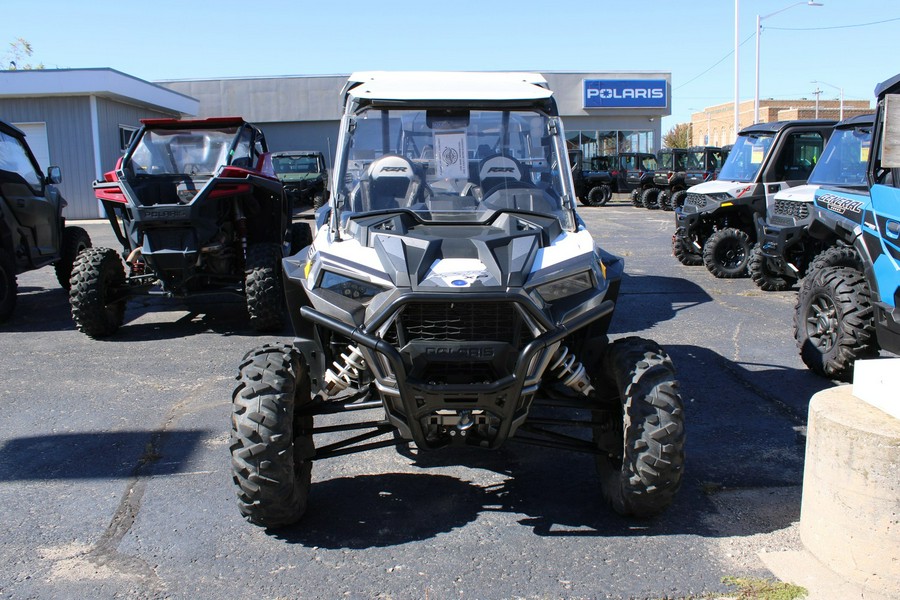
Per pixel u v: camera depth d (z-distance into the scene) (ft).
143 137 28.76
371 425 13.48
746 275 37.91
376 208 14.57
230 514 13.28
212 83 114.62
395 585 11.03
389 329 11.50
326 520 13.01
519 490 14.14
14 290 28.58
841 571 11.03
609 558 11.71
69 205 76.33
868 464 10.58
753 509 13.32
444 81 15.70
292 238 32.42
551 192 14.82
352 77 16.29
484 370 11.46
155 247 24.84
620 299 32.35
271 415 11.60
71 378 21.25
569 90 122.52
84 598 10.78
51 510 13.46
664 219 75.82
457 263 11.79
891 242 16.99
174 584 11.12
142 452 16.03
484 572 11.37
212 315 29.43
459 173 14.98
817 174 30.17
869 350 19.42
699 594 10.75
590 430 17.15
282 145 117.91
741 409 18.47
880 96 17.63
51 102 74.79
